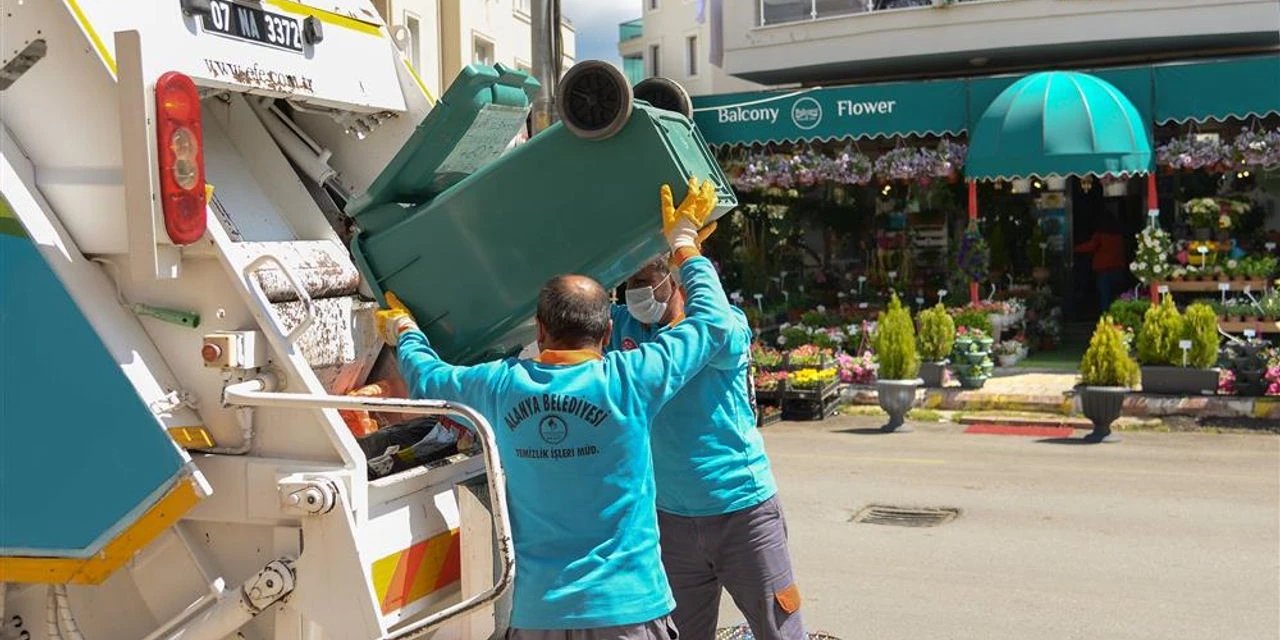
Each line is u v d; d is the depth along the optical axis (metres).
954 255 17.56
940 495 9.26
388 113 4.87
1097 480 9.73
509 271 3.77
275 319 3.33
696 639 4.34
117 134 3.25
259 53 4.16
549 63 10.25
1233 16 17.58
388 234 3.89
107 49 3.30
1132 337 15.05
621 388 3.35
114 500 3.25
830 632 5.99
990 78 15.19
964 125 15.35
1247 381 12.39
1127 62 19.73
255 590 3.24
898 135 15.98
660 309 4.23
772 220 19.00
